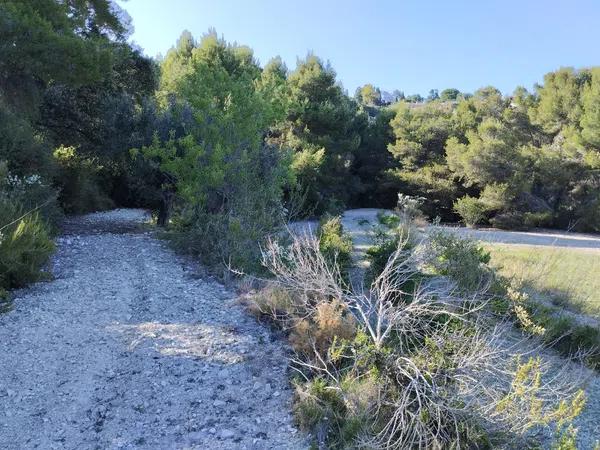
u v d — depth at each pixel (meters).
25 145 9.12
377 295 4.23
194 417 3.62
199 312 5.45
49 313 5.25
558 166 22.80
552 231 22.59
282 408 3.72
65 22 9.35
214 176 7.80
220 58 20.09
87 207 14.93
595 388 4.71
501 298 5.45
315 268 4.50
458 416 3.27
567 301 7.29
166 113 10.34
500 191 22.16
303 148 22.09
